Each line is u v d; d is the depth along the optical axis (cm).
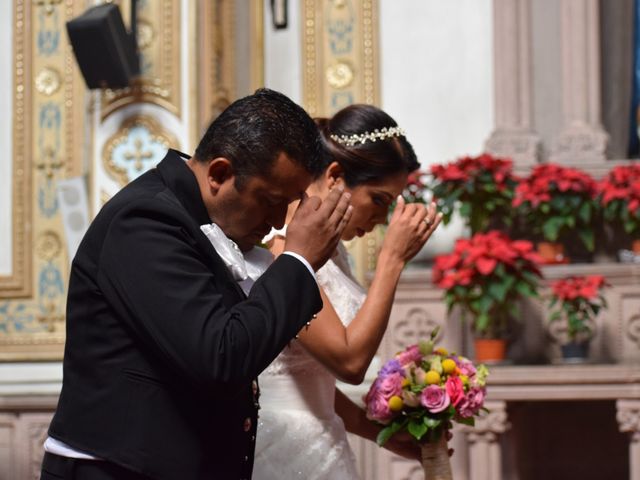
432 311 680
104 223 269
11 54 771
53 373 746
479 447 612
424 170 793
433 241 759
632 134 783
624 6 789
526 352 682
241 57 809
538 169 693
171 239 261
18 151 766
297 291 264
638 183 677
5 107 770
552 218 694
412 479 653
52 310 757
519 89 775
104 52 715
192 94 747
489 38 796
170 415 261
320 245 274
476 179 691
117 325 264
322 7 813
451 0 803
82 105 759
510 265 619
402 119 801
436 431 371
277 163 266
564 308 649
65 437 263
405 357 380
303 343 337
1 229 768
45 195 763
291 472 356
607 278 679
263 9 816
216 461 265
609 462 691
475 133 793
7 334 759
